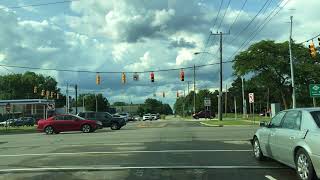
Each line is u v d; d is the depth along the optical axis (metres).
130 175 12.55
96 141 24.61
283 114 12.74
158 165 14.34
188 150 18.61
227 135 27.61
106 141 24.39
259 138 14.48
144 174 12.67
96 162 15.33
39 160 16.36
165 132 32.25
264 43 70.38
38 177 12.50
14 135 37.09
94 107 152.38
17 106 84.75
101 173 12.96
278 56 70.31
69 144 23.11
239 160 15.21
